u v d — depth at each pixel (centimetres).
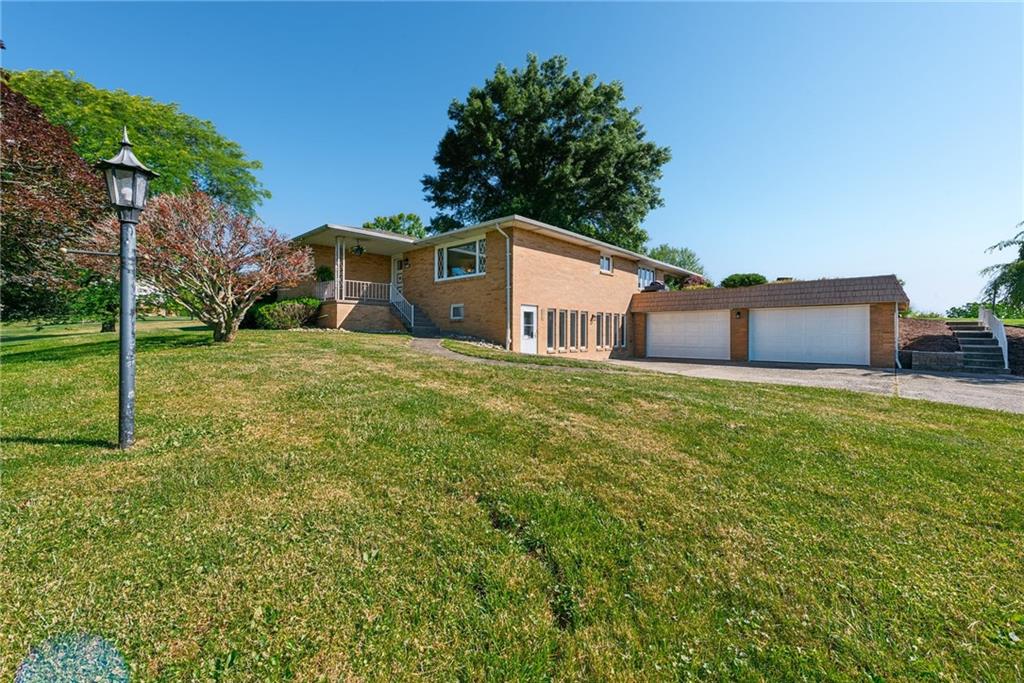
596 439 453
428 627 198
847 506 327
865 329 1530
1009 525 304
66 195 1104
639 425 508
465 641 192
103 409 512
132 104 1938
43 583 216
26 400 545
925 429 538
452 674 175
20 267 1105
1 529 260
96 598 207
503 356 1070
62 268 1148
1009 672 179
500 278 1487
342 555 249
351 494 321
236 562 238
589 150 2559
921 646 194
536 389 669
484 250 1555
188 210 921
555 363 1016
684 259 5528
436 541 265
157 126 2058
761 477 375
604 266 1942
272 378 679
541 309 1584
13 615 194
